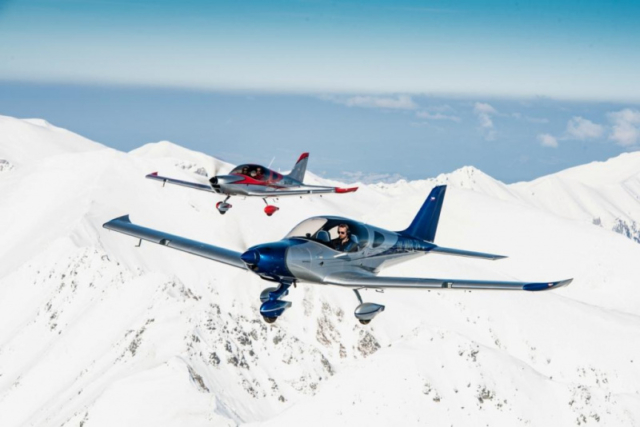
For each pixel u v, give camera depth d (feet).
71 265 453.17
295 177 204.95
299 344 397.60
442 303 486.38
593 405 256.52
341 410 240.94
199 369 315.58
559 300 488.85
